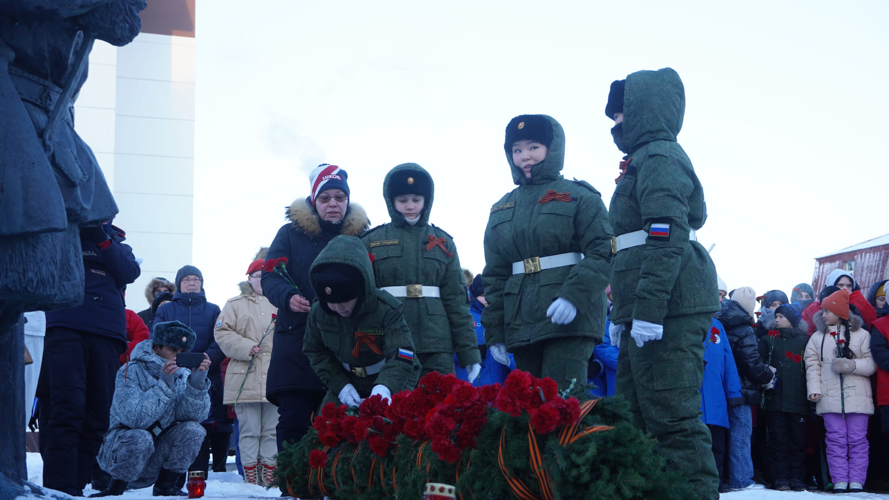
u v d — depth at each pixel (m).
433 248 5.22
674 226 3.96
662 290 3.89
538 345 4.89
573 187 4.92
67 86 3.15
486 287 5.10
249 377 7.50
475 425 3.15
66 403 5.01
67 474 4.96
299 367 4.96
